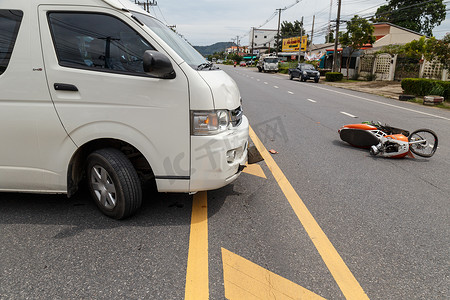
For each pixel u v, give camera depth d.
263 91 17.86
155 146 2.89
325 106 12.63
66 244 2.74
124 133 2.86
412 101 15.84
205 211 3.44
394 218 3.50
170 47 2.92
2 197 3.62
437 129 8.66
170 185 3.00
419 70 23.53
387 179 4.74
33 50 2.84
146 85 2.81
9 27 2.87
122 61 2.86
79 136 2.91
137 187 3.06
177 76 2.81
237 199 3.81
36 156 3.01
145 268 2.47
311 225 3.26
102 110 2.84
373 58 29.66
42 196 3.67
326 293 2.30
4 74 2.87
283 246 2.86
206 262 2.57
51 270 2.41
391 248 2.92
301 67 31.53
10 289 2.20
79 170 3.27
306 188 4.27
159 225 3.11
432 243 3.03
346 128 6.40
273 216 3.42
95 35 2.85
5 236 2.84
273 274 2.47
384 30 37.84
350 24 29.41
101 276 2.36
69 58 2.86
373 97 17.36
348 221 3.39
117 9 2.84
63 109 2.87
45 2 2.86
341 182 4.55
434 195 4.19
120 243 2.78
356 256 2.77
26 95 2.88
